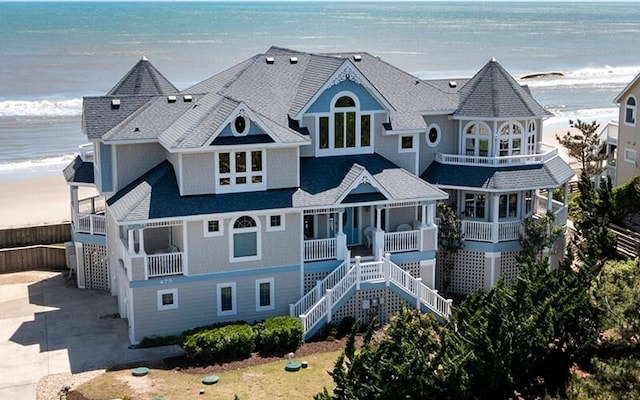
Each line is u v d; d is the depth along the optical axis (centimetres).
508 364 2756
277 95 4316
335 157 4228
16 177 7262
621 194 4966
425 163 4575
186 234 3725
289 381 3303
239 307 3891
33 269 4828
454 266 4422
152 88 4641
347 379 2562
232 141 3772
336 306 3862
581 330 3097
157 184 3816
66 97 12281
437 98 4575
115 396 3164
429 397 2559
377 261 3997
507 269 4394
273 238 3884
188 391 3206
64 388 3247
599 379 2775
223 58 18400
